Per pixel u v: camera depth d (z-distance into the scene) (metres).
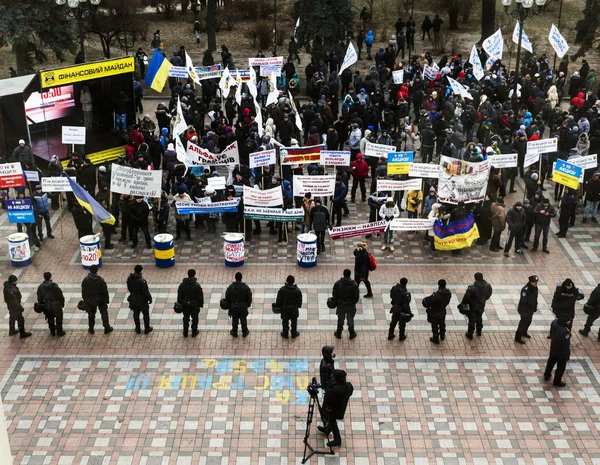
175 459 14.30
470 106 30.06
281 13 52.44
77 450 14.52
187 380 16.56
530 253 22.38
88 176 24.69
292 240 23.06
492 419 15.48
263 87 34.28
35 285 20.41
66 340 18.00
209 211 22.08
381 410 15.69
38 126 27.58
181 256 22.00
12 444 14.66
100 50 45.62
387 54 38.44
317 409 15.62
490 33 45.12
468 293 17.75
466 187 21.56
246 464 14.17
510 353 17.67
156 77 30.28
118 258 21.86
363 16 48.78
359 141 27.48
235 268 21.31
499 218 21.94
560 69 37.25
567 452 14.59
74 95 28.14
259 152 23.39
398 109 31.41
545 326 18.78
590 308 17.94
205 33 49.03
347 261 21.75
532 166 27.30
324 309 19.33
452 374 16.88
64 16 37.53
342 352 17.58
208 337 18.12
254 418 15.41
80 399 15.96
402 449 14.61
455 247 21.75
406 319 17.58
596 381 16.73
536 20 51.66
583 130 28.80
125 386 16.38
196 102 30.38
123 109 29.25
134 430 15.07
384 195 23.12
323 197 25.36
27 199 21.12
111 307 19.36
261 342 17.94
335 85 33.34
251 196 21.94
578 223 24.38
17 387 16.33
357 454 14.45
